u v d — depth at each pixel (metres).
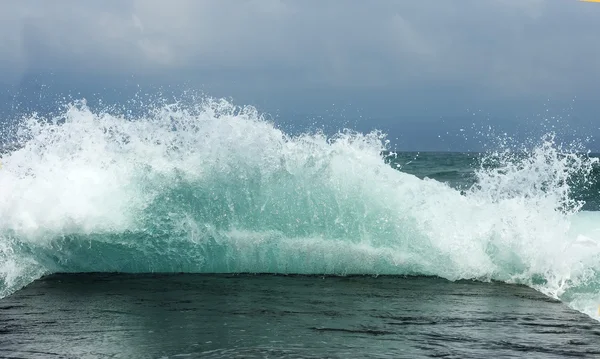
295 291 5.58
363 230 6.58
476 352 3.83
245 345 3.88
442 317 4.75
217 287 5.72
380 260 6.50
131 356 3.64
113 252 6.46
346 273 6.49
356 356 3.68
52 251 6.39
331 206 6.63
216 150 6.79
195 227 6.54
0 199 6.39
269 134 6.84
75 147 6.82
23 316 4.62
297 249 6.53
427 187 6.84
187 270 6.50
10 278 6.13
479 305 5.20
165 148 6.84
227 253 6.52
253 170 6.72
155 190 6.62
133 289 5.61
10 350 3.76
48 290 5.55
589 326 4.56
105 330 4.22
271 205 6.64
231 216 6.60
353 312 4.84
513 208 6.71
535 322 4.65
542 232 6.52
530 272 6.38
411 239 6.53
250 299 5.24
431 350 3.85
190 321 4.48
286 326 4.37
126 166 6.73
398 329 4.35
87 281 5.96
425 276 6.44
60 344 3.88
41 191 6.48
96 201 6.52
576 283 6.28
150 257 6.48
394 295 5.51
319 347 3.86
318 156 6.80
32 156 6.72
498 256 6.42
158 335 4.09
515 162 7.38
